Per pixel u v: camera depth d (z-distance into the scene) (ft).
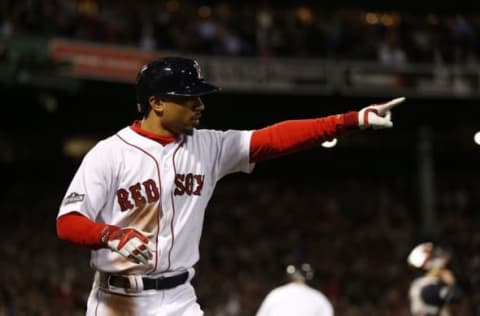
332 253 248.32
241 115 290.35
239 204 273.33
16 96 253.24
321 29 277.03
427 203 282.15
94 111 279.69
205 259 236.43
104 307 45.16
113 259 44.24
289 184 303.07
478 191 307.37
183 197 44.96
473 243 262.67
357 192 294.87
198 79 44.93
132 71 242.37
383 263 246.88
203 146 46.16
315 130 45.11
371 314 217.97
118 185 44.14
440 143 323.78
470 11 321.11
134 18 250.78
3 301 183.62
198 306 46.60
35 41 221.46
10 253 214.48
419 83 277.23
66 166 299.17
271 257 240.94
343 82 271.28
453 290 96.84
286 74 266.98
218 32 263.49
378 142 328.49
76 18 236.22
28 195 270.26
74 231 41.65
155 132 45.11
